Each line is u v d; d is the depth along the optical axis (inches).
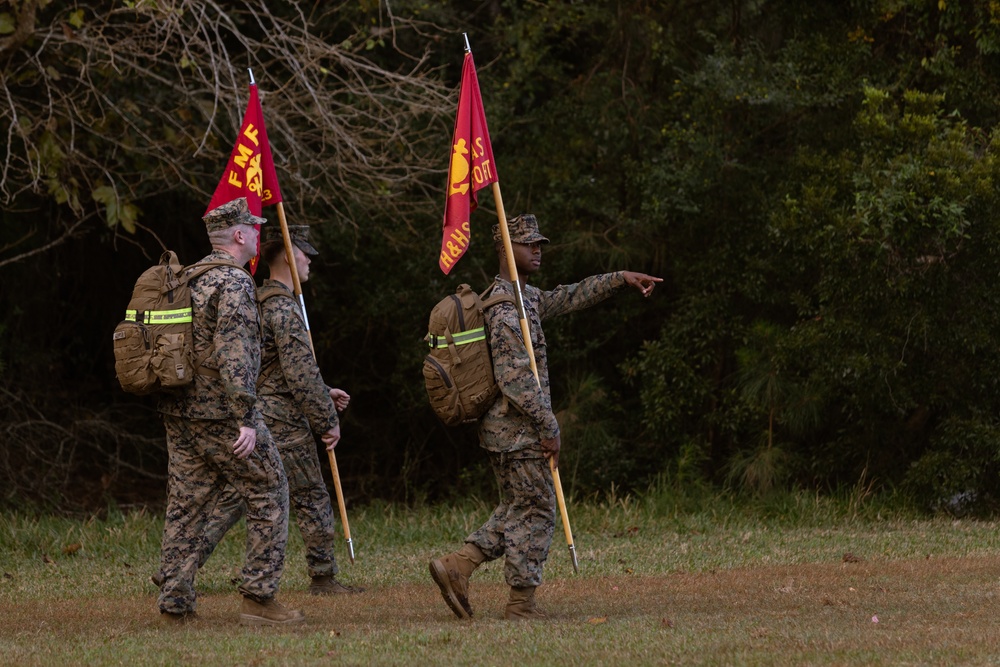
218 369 740.0
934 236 1398.9
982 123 1546.5
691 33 1787.6
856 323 1461.6
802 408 1556.3
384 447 2128.4
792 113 1652.3
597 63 1861.5
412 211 1753.2
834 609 784.9
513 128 1909.4
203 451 750.5
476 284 1852.9
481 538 782.5
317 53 1563.7
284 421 924.6
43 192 1649.9
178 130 1695.4
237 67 1599.4
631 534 1357.0
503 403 769.6
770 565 1095.6
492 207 1839.3
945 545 1209.4
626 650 640.4
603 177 1823.3
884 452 1619.1
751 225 1675.7
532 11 1882.4
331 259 1940.2
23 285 1882.4
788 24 1695.4
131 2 1352.1
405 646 665.6
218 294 734.5
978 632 677.3
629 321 1893.5
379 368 2086.6
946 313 1453.0
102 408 2059.5
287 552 1201.4
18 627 779.4
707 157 1638.8
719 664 597.3
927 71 1562.5
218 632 729.0
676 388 1726.1
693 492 1637.6
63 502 1804.9
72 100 1494.8
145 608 866.1
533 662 612.4
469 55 852.6
